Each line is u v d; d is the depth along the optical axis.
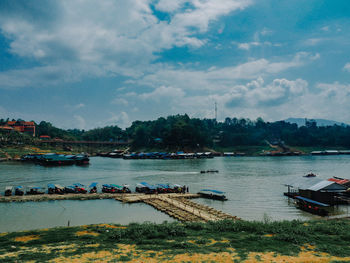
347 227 30.33
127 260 19.42
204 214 46.06
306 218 46.06
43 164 154.12
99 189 75.69
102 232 27.73
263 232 27.47
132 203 57.06
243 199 61.88
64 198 60.44
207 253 20.95
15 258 19.77
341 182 66.31
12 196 61.12
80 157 171.25
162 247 22.52
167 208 50.75
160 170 132.12
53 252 21.22
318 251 21.62
